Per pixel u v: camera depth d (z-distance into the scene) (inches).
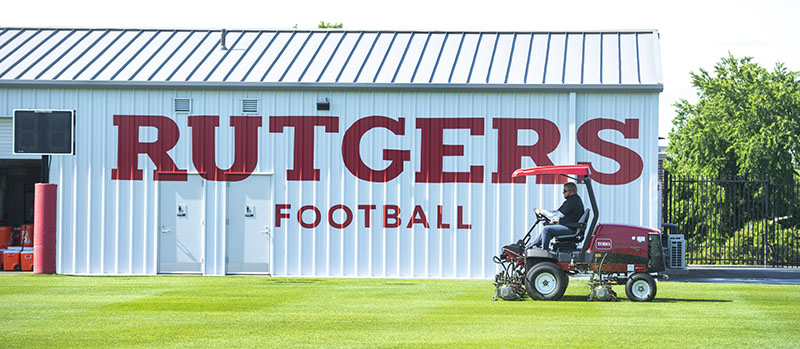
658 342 608.7
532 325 682.8
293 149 1136.2
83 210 1147.3
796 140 2568.9
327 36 1280.8
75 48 1254.9
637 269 841.5
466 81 1128.2
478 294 915.4
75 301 837.2
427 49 1227.2
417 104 1128.8
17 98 1153.4
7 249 1197.1
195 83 1134.4
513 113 1120.8
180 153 1145.4
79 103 1149.1
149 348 581.9
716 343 606.2
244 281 1054.4
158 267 1146.0
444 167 1124.5
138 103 1146.0
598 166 1113.4
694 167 2667.3
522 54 1202.6
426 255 1122.7
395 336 629.3
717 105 2728.8
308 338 620.1
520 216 1115.9
